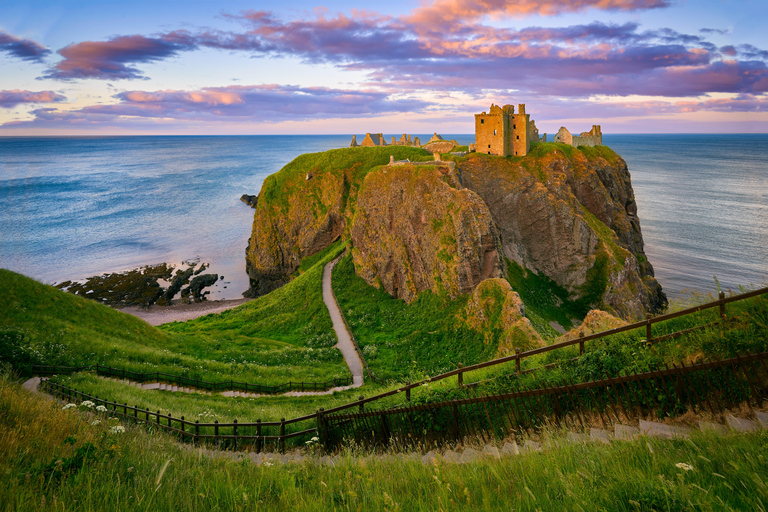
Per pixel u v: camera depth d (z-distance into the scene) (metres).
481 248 66.44
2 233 130.75
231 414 25.36
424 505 7.04
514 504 6.41
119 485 7.42
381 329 66.94
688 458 6.50
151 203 176.00
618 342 11.48
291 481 8.97
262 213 110.00
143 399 26.11
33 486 7.23
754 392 8.12
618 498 5.80
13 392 13.07
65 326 39.22
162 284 98.00
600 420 9.74
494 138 85.44
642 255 96.12
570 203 82.19
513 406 11.37
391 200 78.00
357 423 14.52
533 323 62.16
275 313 75.88
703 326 10.31
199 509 7.39
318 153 110.94
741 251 108.69
